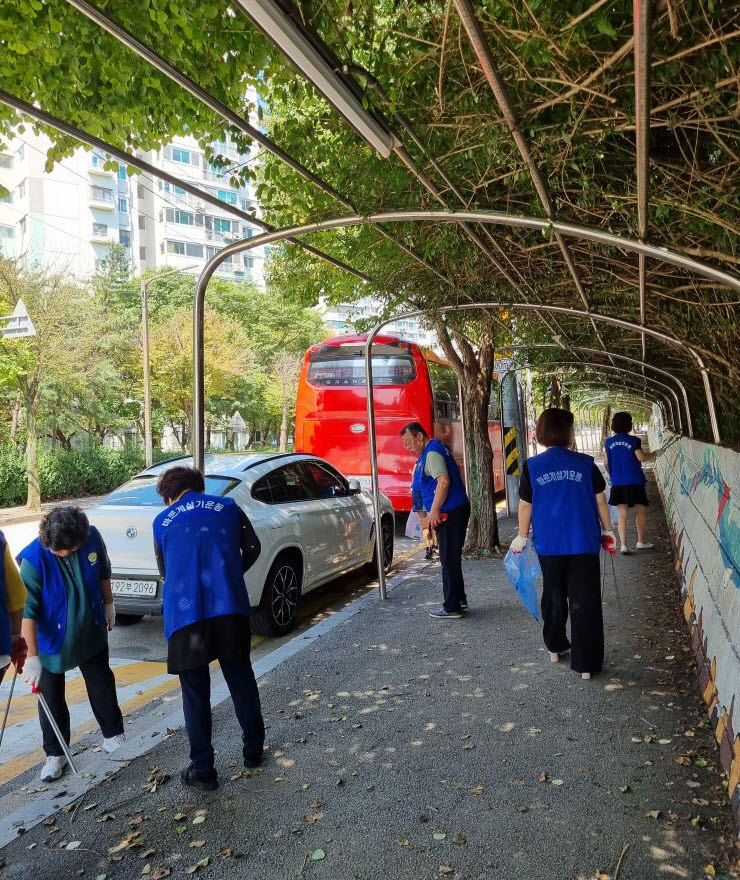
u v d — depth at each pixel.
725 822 3.18
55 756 3.94
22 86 4.95
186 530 3.84
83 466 30.30
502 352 12.96
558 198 3.99
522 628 6.41
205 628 3.73
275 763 3.96
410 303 7.98
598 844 3.06
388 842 3.15
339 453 14.76
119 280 47.94
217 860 3.08
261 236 4.50
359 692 4.98
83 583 3.99
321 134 4.75
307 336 54.91
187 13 3.89
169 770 3.92
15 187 62.38
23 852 3.19
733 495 4.53
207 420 46.50
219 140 5.31
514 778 3.67
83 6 2.35
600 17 2.42
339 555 8.49
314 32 2.43
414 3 2.91
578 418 56.03
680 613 6.74
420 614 7.09
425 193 4.42
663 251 3.43
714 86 2.77
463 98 3.29
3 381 23.95
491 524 10.53
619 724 4.25
